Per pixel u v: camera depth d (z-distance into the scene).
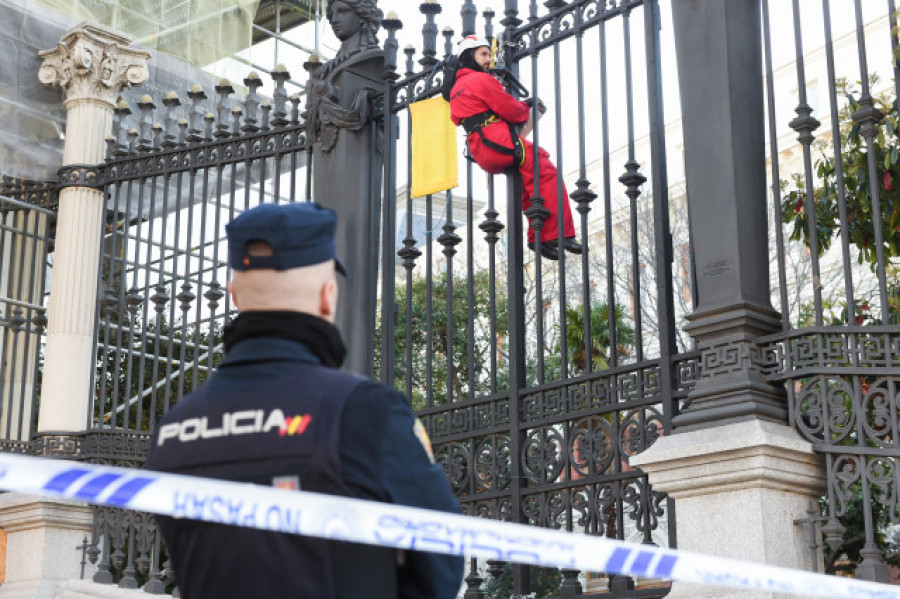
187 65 11.46
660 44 5.62
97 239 8.62
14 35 9.77
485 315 14.59
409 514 1.79
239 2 13.05
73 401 8.25
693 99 5.15
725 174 4.98
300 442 1.83
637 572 2.03
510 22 6.39
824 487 4.67
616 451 5.30
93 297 8.51
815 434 4.67
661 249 5.32
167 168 8.12
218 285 7.57
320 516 1.71
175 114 11.24
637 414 5.27
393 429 1.90
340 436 1.84
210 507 1.67
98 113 8.90
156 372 7.75
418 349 13.91
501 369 14.03
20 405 9.08
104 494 1.63
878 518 6.68
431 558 1.92
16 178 9.57
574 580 5.38
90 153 8.78
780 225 4.90
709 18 5.16
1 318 9.47
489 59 6.45
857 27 4.87
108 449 7.76
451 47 6.84
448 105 6.63
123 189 11.64
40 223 10.76
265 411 1.89
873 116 4.78
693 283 5.23
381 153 7.08
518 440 5.71
